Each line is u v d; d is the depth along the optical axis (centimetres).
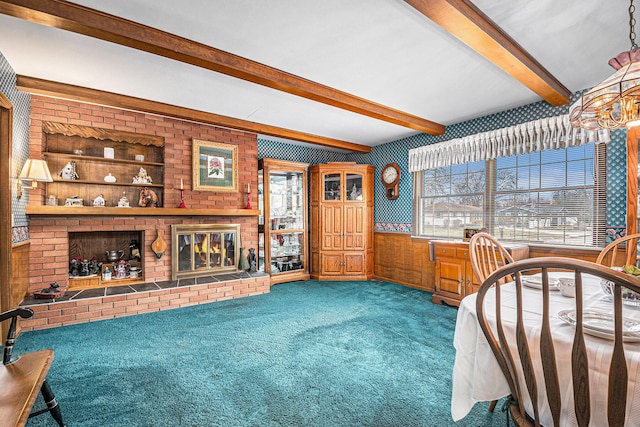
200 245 440
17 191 291
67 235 348
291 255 542
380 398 193
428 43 240
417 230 499
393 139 535
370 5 197
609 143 313
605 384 94
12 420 103
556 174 350
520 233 380
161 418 173
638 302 138
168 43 228
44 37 229
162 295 369
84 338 283
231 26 220
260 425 168
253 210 461
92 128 368
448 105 371
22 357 150
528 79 272
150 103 360
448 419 173
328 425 169
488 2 192
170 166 408
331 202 540
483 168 417
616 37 228
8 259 267
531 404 110
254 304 392
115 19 209
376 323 325
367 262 543
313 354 253
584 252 321
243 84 315
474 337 135
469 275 365
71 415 175
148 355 250
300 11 203
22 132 306
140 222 391
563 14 202
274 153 547
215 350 260
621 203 306
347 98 340
